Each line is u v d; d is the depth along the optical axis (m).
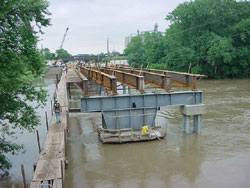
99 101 18.61
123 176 13.15
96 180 12.84
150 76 22.59
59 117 17.58
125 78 22.11
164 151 16.23
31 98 14.07
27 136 21.08
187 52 62.28
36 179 10.12
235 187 11.69
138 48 116.69
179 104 19.55
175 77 22.28
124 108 18.97
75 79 32.47
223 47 56.69
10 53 11.82
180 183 12.20
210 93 39.12
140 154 15.91
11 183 13.44
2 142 15.16
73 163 14.99
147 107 19.25
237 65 65.00
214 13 62.59
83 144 18.20
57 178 10.17
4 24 11.95
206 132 19.89
